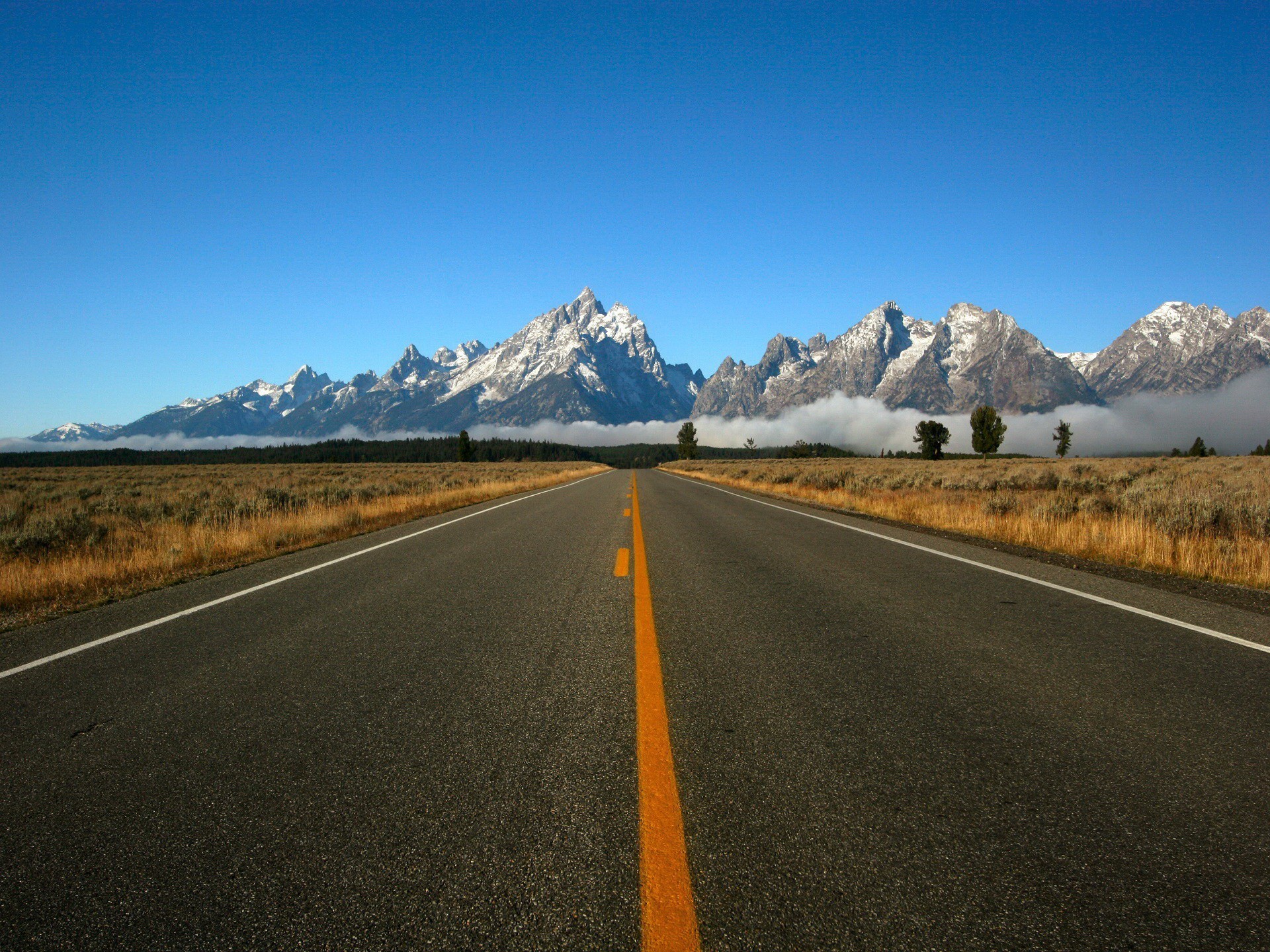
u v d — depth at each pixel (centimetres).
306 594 746
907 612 618
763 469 5006
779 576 802
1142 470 2700
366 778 308
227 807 287
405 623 604
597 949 198
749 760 317
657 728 356
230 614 662
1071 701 390
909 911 212
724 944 198
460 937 205
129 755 342
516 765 317
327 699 414
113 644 562
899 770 306
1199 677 430
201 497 2166
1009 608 628
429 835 260
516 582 794
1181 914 210
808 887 223
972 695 400
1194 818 265
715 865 237
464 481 3612
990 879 228
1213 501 1105
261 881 236
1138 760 314
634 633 549
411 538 1253
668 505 2042
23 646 568
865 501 1877
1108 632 541
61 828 275
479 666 471
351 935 208
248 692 432
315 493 2181
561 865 238
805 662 467
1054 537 1054
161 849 258
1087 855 241
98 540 1202
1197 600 657
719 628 564
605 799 283
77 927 217
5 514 1470
